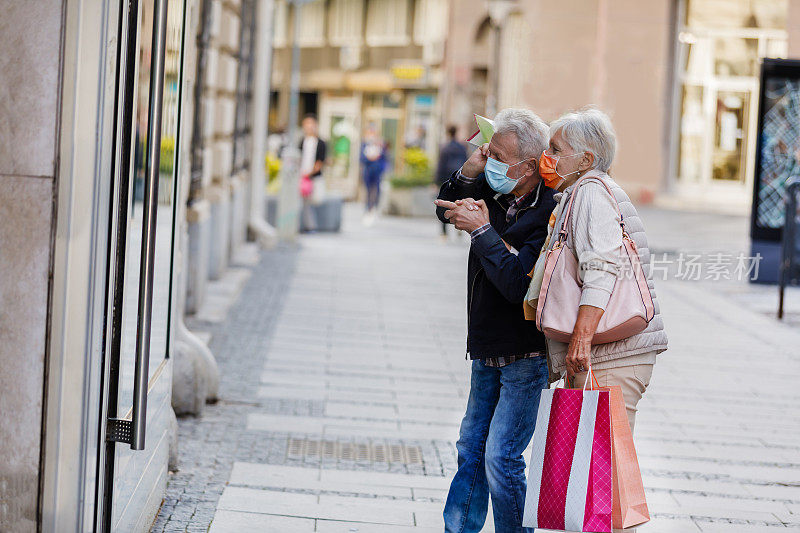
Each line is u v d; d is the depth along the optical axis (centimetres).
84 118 459
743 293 1859
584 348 514
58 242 462
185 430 881
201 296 1490
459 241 2830
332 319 1482
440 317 1548
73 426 469
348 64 5594
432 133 5166
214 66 1664
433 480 784
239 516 677
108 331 489
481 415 604
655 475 822
